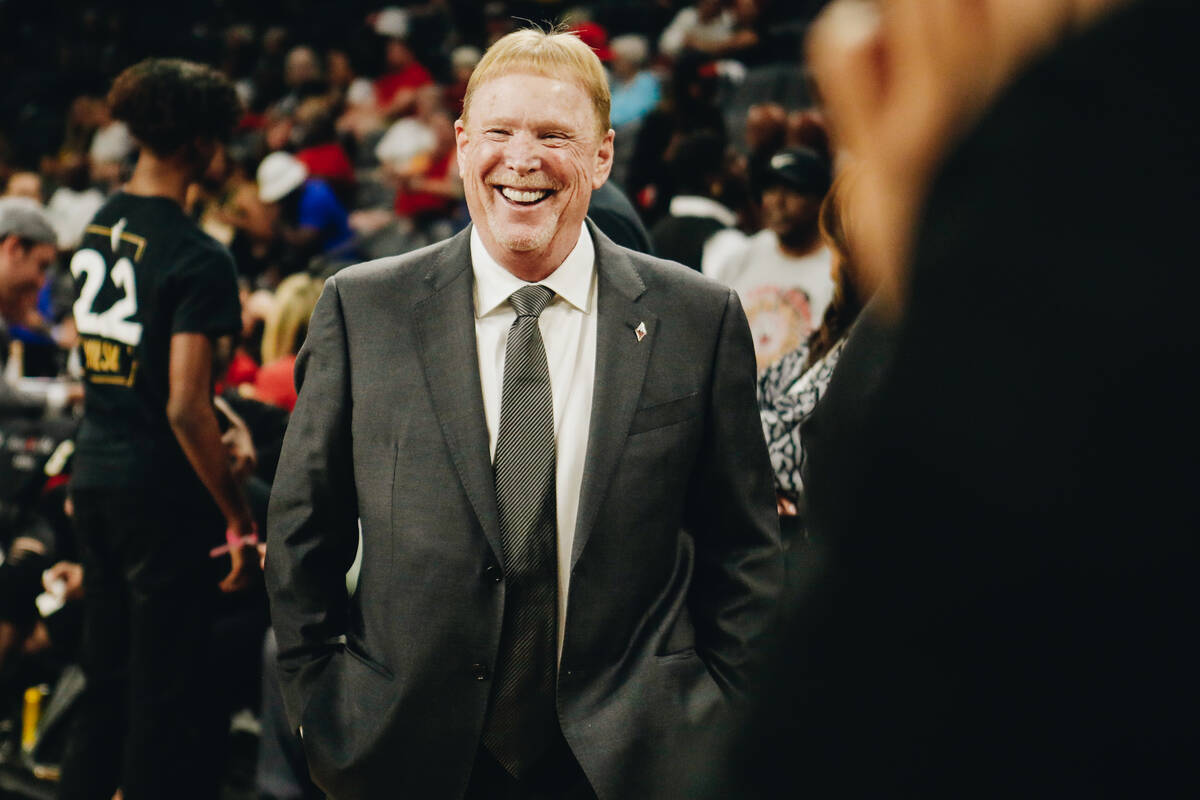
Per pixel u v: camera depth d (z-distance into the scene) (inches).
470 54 353.1
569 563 75.5
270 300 177.0
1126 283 21.6
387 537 76.1
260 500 135.2
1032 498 21.8
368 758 75.0
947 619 22.5
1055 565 21.8
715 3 329.4
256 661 135.9
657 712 73.9
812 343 108.1
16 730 160.6
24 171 382.0
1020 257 22.2
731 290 80.7
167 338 116.1
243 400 143.9
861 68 22.1
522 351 76.4
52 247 192.2
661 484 76.3
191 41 526.6
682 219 158.7
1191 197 21.5
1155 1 22.0
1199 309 21.3
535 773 75.8
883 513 23.1
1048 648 22.1
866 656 23.2
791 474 106.1
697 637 80.6
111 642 123.8
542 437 75.7
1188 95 21.7
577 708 74.0
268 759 128.9
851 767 23.4
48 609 151.8
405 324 77.8
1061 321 21.8
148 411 118.0
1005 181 22.5
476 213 77.8
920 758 23.0
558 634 75.4
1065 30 22.5
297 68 412.8
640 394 76.7
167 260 115.1
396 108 360.8
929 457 22.5
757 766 24.4
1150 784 22.0
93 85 506.9
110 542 120.6
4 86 536.4
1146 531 21.4
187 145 118.0
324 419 78.3
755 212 171.8
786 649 24.5
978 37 22.0
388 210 330.6
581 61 77.1
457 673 74.3
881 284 24.8
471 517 74.9
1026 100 22.4
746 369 79.5
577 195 76.7
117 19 528.7
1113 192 21.8
